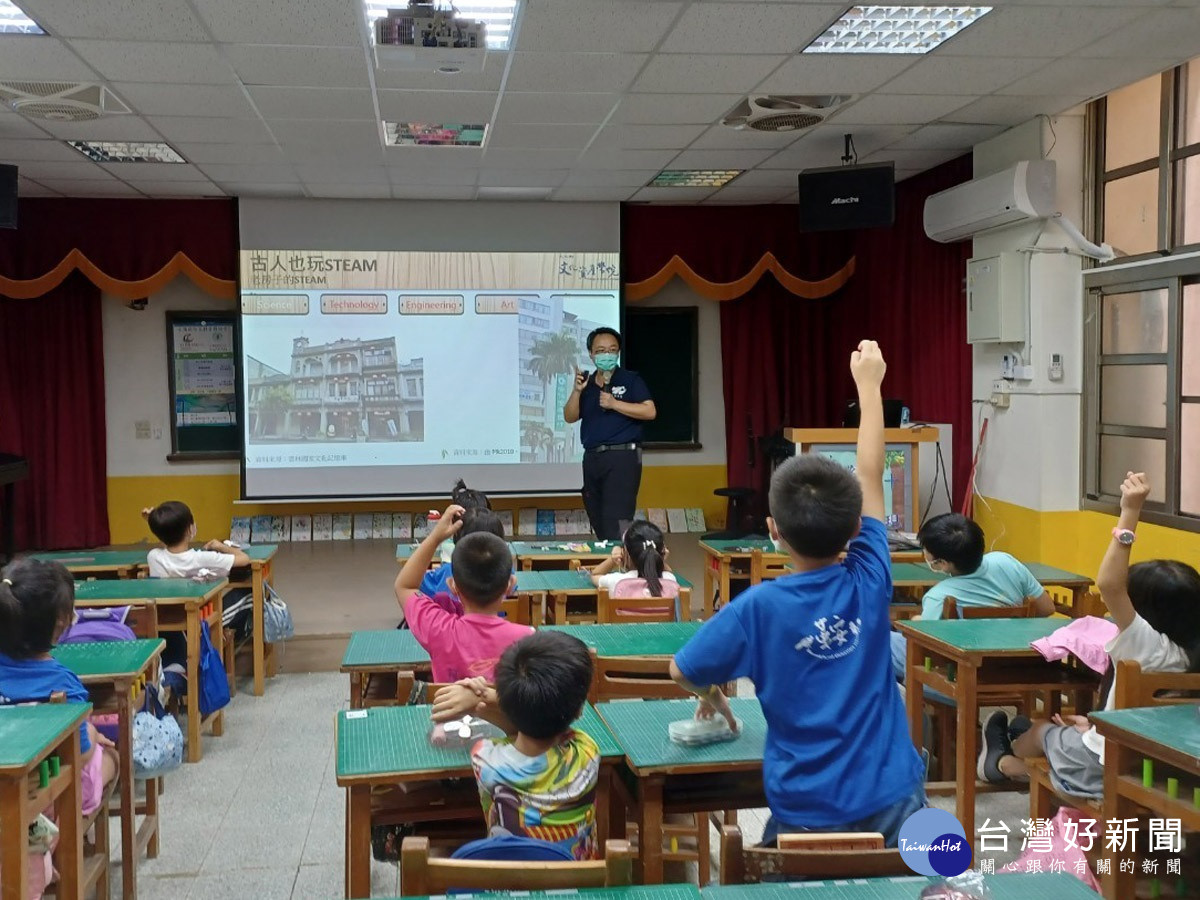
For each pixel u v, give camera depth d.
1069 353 5.13
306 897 2.57
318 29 3.82
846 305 7.79
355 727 2.04
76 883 2.05
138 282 7.13
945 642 2.75
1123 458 4.92
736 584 5.07
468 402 7.48
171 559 4.09
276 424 7.29
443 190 7.01
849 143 5.71
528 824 1.68
